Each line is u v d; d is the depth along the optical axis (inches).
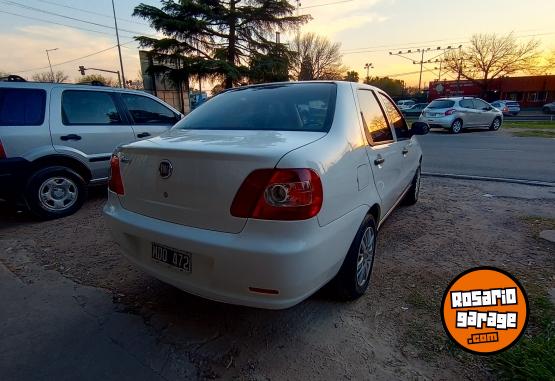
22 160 153.7
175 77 987.3
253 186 65.8
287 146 71.1
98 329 86.0
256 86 115.8
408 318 88.9
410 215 170.4
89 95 180.4
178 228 74.4
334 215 73.9
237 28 994.1
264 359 75.7
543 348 73.9
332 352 77.5
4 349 78.9
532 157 333.4
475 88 1835.6
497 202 190.7
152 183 78.7
